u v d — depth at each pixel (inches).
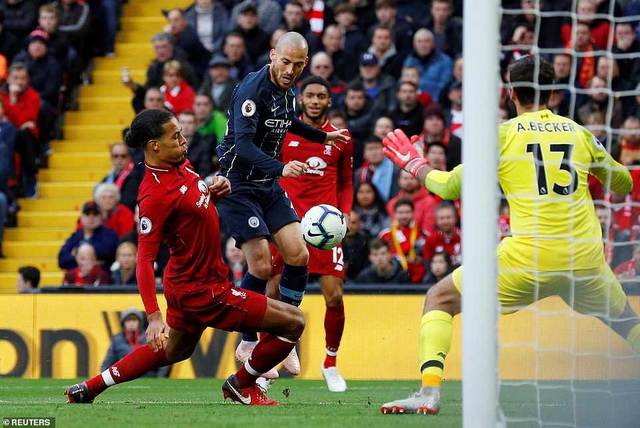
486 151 605.3
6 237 1775.3
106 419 738.8
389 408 778.2
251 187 950.4
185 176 770.2
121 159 1676.9
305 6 1776.6
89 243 1547.7
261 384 983.6
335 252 1099.3
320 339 1325.0
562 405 860.0
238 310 791.1
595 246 756.0
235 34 1728.6
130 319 1338.6
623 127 1510.8
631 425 759.1
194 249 775.1
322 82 1095.0
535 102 765.3
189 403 903.1
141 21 2059.5
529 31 1630.2
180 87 1743.4
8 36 1925.4
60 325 1374.3
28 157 1792.6
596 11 1609.3
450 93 1636.3
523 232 749.3
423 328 768.9
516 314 1157.7
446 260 1376.7
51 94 1861.5
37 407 838.5
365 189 1483.8
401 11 1803.6
